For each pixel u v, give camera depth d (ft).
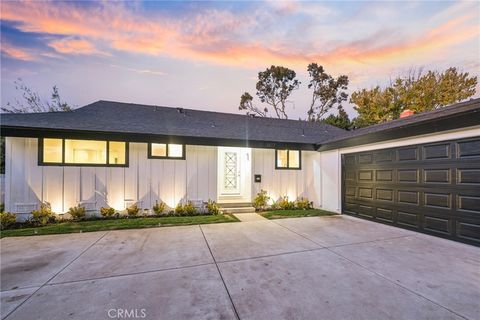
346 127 67.21
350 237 15.79
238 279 9.37
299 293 8.23
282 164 29.43
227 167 30.27
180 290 8.45
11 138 19.10
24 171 19.36
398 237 15.74
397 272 10.03
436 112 20.22
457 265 10.78
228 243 14.39
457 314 6.93
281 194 29.04
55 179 20.17
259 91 80.12
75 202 20.68
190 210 23.24
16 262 11.15
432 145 16.02
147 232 17.02
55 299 7.77
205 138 23.18
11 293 8.16
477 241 13.37
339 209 25.07
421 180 16.79
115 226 18.47
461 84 54.90
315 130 36.52
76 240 14.93
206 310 7.16
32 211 18.95
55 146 20.44
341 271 10.16
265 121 36.58
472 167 13.61
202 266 10.75
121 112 26.94
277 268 10.52
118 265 10.83
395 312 7.04
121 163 22.35
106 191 21.63
